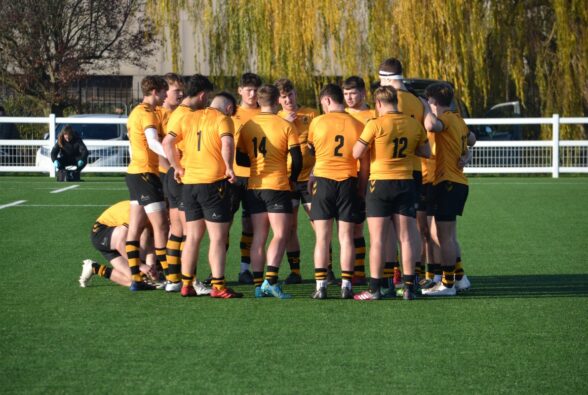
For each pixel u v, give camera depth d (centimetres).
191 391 1986
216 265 3044
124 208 3291
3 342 2420
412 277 3036
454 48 8938
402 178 2956
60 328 2589
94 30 11225
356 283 3406
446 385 2039
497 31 9169
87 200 6322
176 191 3141
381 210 2973
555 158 8506
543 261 3894
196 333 2525
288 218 3075
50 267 3678
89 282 3312
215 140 2973
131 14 11244
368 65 9244
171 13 9725
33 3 10656
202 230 3053
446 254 3098
